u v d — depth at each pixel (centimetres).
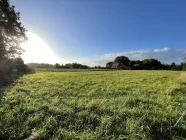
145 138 356
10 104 636
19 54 2383
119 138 361
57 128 416
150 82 1272
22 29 2348
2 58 2022
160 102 636
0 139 369
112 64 7581
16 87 1042
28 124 443
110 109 546
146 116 465
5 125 427
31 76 1984
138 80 1420
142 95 772
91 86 1083
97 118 467
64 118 478
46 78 1678
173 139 358
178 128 399
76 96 782
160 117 462
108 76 1920
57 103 638
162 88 959
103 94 812
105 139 361
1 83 1255
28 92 884
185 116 462
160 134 381
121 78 1644
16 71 2405
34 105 613
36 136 378
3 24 2036
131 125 413
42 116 493
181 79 1268
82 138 362
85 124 439
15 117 488
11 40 2269
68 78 1669
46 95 799
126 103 627
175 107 571
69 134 379
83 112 514
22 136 381
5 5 2008
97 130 400
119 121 447
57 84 1187
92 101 639
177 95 761
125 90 905
